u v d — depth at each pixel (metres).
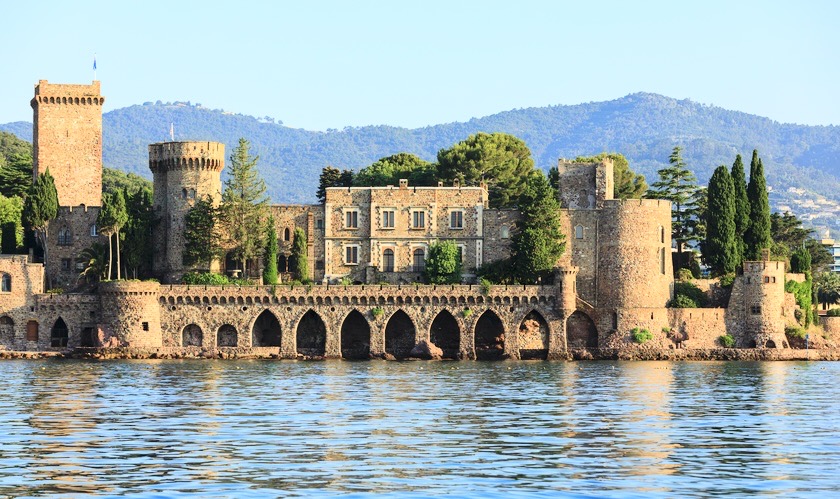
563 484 168.25
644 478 172.62
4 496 159.62
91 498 158.50
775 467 181.25
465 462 182.75
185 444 196.25
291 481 168.25
